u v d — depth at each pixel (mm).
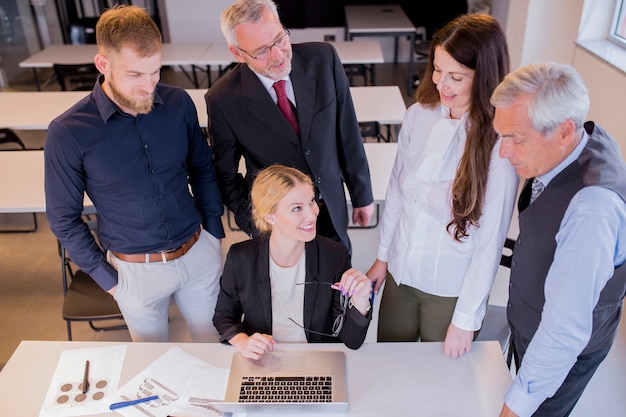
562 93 1291
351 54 5551
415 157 1907
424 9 6609
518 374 1525
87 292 2729
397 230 2049
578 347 1402
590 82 4219
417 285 2000
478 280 1757
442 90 1675
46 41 7273
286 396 1673
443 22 6477
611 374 2729
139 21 1731
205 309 2381
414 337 2223
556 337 1392
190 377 1777
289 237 1818
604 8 4316
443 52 1610
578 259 1334
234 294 2004
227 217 4270
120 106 1904
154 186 2043
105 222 2102
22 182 3273
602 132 1505
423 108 1870
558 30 4527
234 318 2033
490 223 1693
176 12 7086
